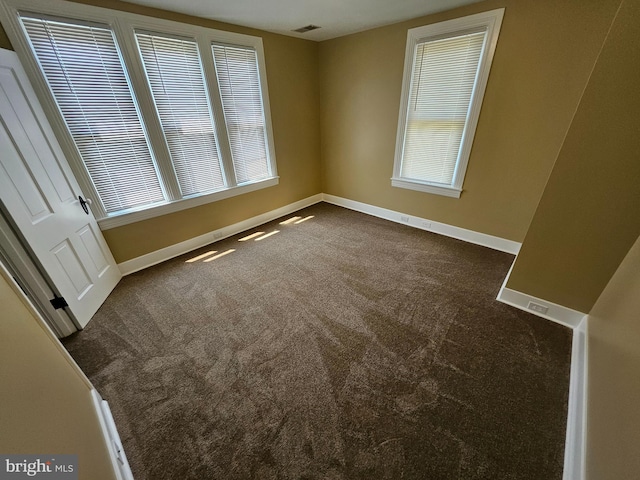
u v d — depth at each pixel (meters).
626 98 1.34
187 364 1.71
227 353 1.78
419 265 2.75
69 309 1.92
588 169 1.55
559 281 1.87
